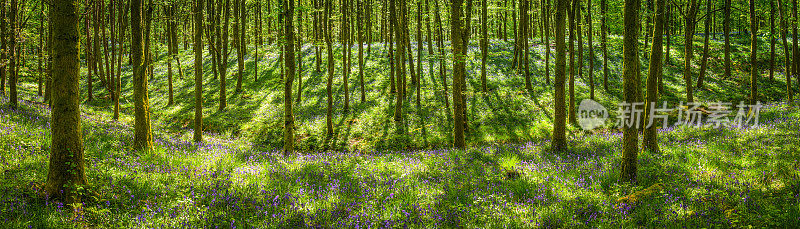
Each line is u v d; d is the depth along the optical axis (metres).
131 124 21.86
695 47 38.59
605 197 7.40
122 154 9.92
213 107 29.19
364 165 11.30
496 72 34.31
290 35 13.48
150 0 12.17
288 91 13.73
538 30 53.72
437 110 25.86
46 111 17.28
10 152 8.32
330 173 9.97
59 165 6.42
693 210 6.35
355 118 25.11
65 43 6.37
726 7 30.30
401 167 10.99
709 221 5.87
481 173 10.04
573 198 7.30
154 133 15.48
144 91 11.05
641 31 35.72
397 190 8.08
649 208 6.61
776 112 18.97
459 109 15.97
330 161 11.97
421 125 23.50
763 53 36.12
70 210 6.02
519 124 23.45
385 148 20.41
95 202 6.44
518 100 27.47
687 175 8.77
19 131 10.05
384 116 25.17
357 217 6.32
